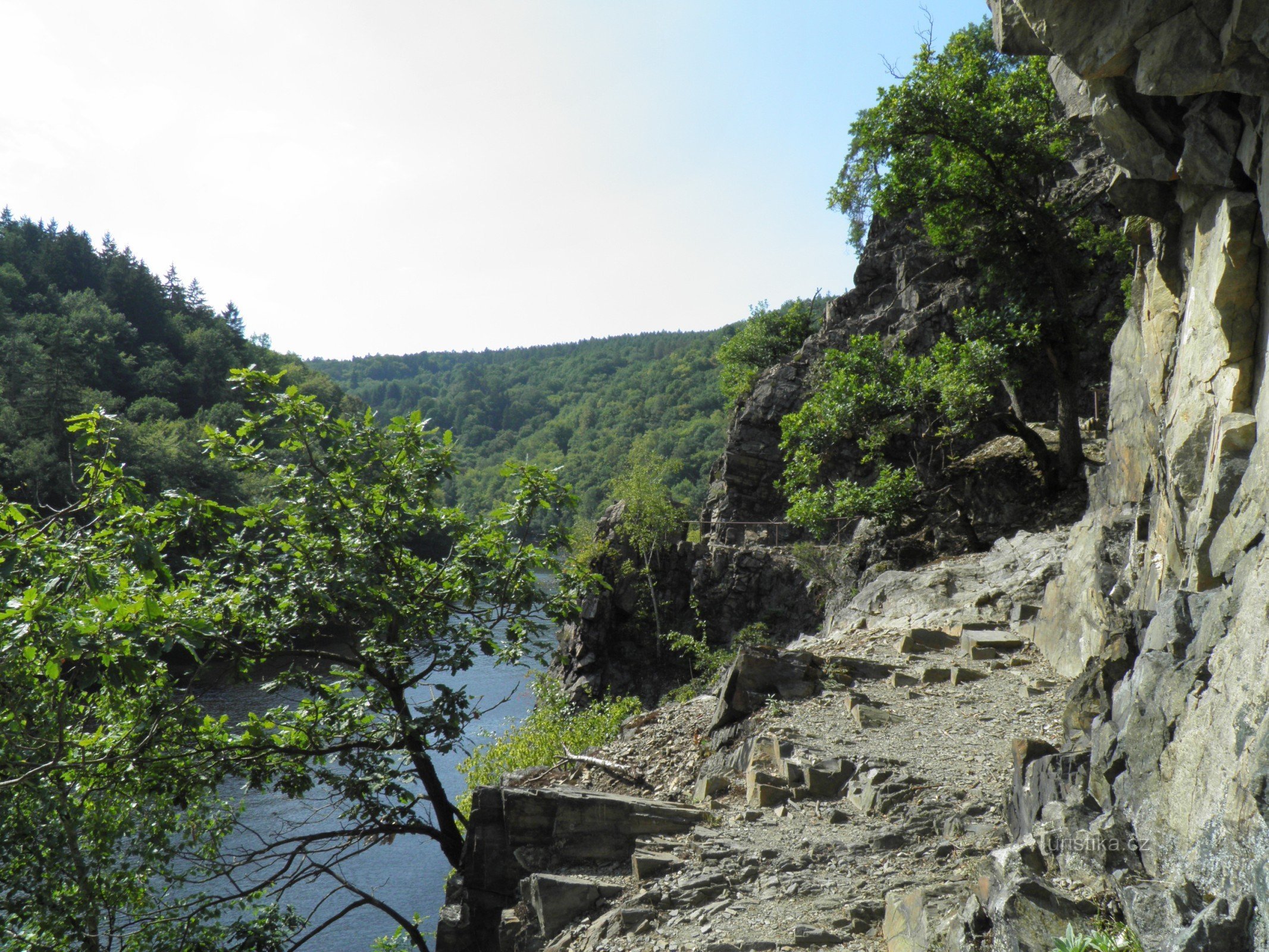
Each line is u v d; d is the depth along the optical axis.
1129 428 13.45
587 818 8.80
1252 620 5.06
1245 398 7.02
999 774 8.85
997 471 24.30
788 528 35.50
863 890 6.84
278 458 12.84
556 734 14.40
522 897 8.29
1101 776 6.25
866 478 29.22
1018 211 22.69
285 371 11.76
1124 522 12.73
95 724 10.67
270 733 11.52
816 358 36.72
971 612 16.23
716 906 7.04
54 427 70.75
